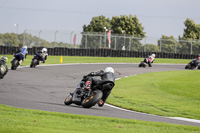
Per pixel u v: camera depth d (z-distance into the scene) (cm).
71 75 8312
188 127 2919
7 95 4616
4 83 5966
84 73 8931
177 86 6812
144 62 11938
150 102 4969
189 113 4178
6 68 6062
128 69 10856
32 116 2850
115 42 18075
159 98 5381
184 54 17462
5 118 2634
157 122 3119
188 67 12062
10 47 14850
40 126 2416
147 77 8631
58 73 8512
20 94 4847
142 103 4856
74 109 3619
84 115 3111
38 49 15400
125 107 4422
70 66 10719
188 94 5825
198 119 3816
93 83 3616
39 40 17112
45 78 7306
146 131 2550
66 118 2877
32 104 3891
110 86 3519
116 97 5403
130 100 5116
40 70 8819
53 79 7262
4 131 2164
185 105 4800
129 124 2811
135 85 6956
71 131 2320
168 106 4666
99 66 11325
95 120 2866
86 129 2444
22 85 5938
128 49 18150
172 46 18300
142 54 16888
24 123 2473
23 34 16862
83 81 3647
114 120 2931
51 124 2533
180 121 3572
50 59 13375
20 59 8256
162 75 9219
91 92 3603
